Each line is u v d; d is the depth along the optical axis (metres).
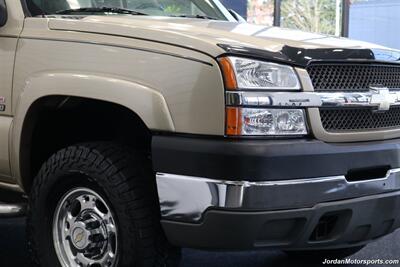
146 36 3.40
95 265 3.65
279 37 3.58
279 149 3.10
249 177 3.04
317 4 10.96
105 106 3.71
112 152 3.55
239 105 3.09
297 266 4.74
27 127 3.91
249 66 3.16
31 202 3.85
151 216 3.48
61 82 3.63
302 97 3.23
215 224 3.10
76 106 3.77
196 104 3.16
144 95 3.30
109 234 3.58
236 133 3.09
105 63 3.48
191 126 3.18
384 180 3.54
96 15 4.12
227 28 3.75
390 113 3.75
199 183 3.12
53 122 4.05
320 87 3.36
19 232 5.52
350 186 3.34
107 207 3.57
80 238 3.70
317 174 3.21
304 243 3.29
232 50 3.15
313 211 3.20
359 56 3.53
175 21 3.91
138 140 3.86
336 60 3.40
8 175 4.11
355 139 3.45
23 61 3.89
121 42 3.46
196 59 3.19
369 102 3.51
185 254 4.97
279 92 3.19
